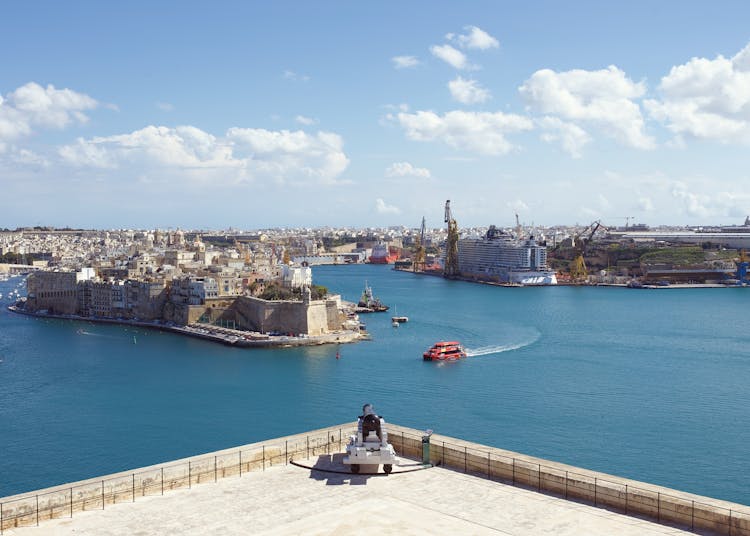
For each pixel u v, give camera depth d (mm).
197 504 55938
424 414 180125
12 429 169250
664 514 51844
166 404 194125
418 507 55062
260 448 64250
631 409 182000
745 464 139500
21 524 51969
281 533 50750
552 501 55844
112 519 53094
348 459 61312
